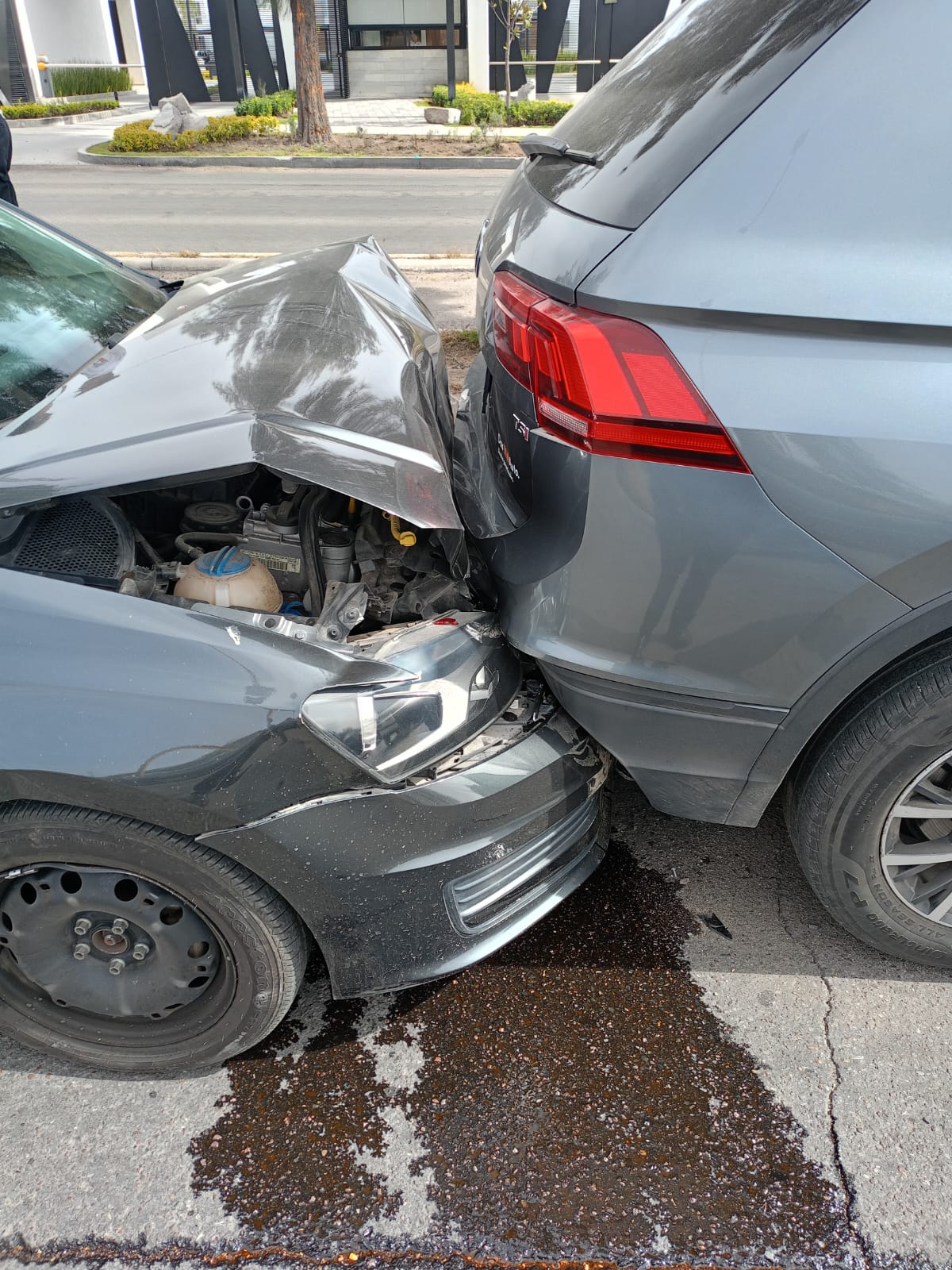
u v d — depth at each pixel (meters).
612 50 22.81
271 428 1.66
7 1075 1.82
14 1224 1.56
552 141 1.90
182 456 1.57
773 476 1.44
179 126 17.16
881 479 1.42
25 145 17.86
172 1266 1.51
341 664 1.54
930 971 2.04
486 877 1.74
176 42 24.06
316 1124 1.71
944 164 1.38
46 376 2.08
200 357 1.95
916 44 1.37
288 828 1.52
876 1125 1.71
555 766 1.79
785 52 1.43
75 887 1.62
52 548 1.64
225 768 1.47
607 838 2.11
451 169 15.16
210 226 9.77
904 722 1.63
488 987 1.98
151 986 1.70
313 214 10.62
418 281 7.43
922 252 1.39
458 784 1.64
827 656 1.57
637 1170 1.63
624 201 1.50
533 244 1.69
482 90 23.61
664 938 2.10
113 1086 1.80
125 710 1.46
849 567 1.48
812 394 1.42
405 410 1.88
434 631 1.72
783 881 2.27
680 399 1.44
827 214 1.40
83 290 2.52
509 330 1.66
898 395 1.41
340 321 2.20
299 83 16.39
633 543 1.53
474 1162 1.65
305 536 1.84
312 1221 1.56
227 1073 1.81
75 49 28.56
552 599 1.64
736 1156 1.66
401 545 1.93
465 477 1.99
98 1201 1.59
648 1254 1.51
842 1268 1.50
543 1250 1.52
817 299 1.40
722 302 1.41
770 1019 1.91
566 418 1.52
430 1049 1.85
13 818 1.53
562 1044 1.86
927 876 1.91
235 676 1.49
